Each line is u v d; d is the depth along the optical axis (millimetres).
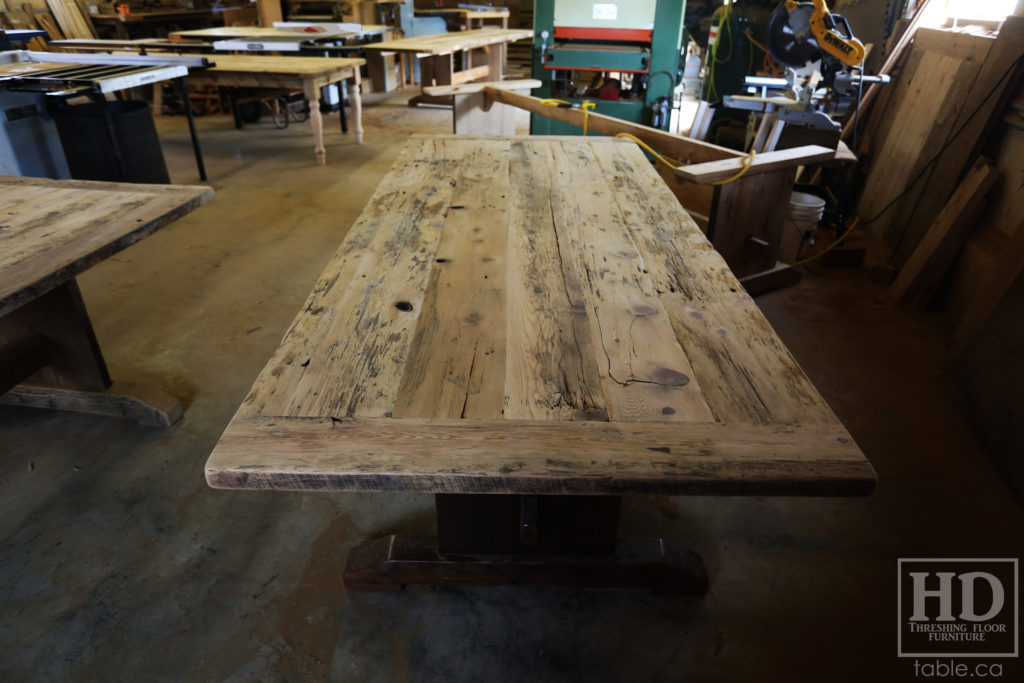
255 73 4723
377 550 1623
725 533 1820
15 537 1739
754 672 1449
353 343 1149
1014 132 2770
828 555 1752
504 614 1570
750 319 1259
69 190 1890
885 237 3621
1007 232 2682
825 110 3715
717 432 953
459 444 917
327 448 907
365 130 6293
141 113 4000
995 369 2229
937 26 3885
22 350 1988
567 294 1336
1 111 3543
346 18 7520
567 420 970
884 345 2752
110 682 1390
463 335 1178
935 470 2055
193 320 2840
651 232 1678
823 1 3246
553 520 1531
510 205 1842
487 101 4711
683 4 4414
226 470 873
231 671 1423
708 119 5430
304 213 4137
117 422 2195
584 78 5418
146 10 7797
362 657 1461
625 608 1594
